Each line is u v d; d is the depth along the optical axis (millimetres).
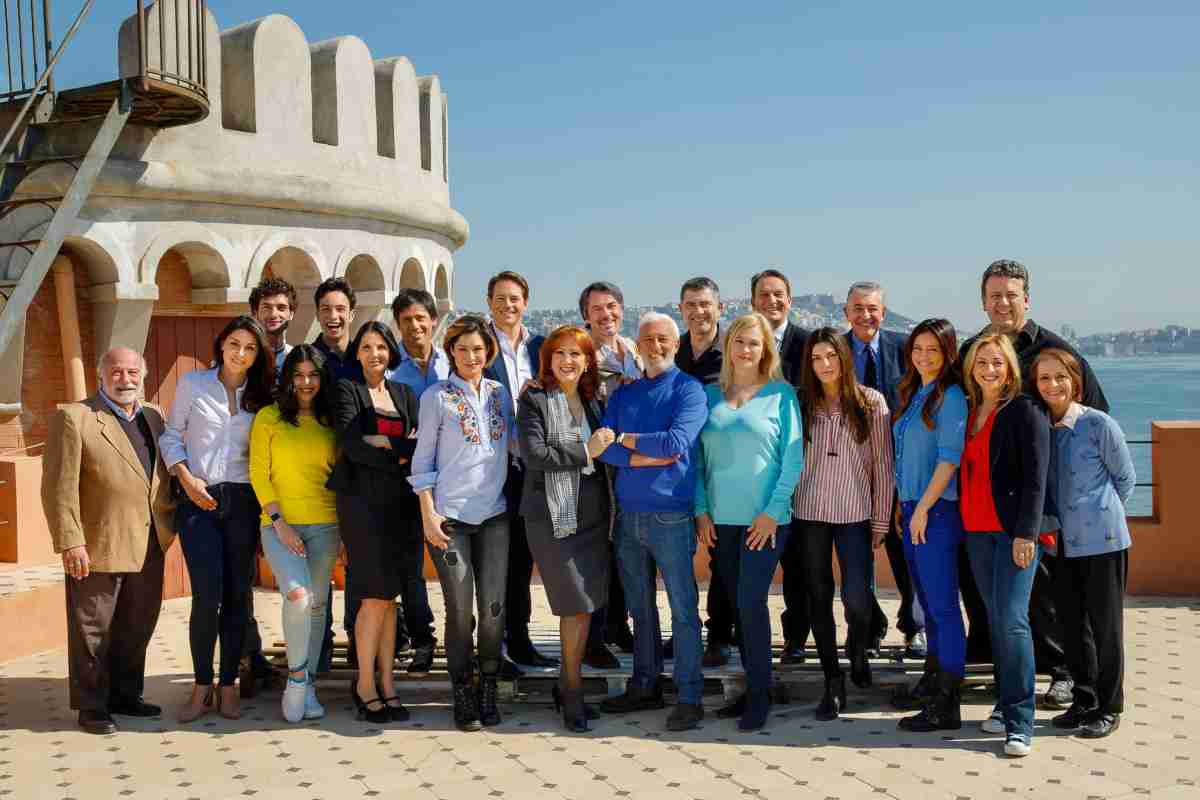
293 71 9867
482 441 6074
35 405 8805
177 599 9633
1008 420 5586
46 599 7785
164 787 5188
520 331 6785
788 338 6977
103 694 6094
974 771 5223
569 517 5930
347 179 10414
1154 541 8914
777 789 5055
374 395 6195
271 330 6824
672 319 6129
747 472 5980
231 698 6293
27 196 8219
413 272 11836
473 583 6176
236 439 6309
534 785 5164
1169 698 6266
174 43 8766
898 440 6105
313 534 6250
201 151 9078
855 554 6168
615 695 6504
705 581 9961
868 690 6488
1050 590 6250
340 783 5219
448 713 6316
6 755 5660
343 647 7289
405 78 11469
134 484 6172
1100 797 4867
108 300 8734
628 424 6062
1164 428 8969
